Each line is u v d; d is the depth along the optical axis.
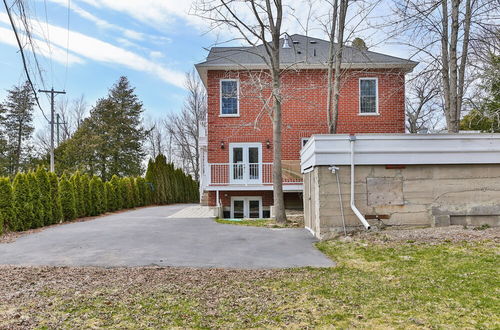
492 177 8.36
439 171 8.34
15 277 5.45
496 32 10.71
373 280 4.92
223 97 16.92
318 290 4.56
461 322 3.41
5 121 38.78
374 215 8.27
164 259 6.66
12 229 11.15
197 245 8.02
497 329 3.24
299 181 15.93
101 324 3.59
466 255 5.77
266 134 16.67
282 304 4.09
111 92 41.69
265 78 16.61
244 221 12.90
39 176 12.72
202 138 19.22
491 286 4.36
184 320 3.68
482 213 8.27
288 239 8.63
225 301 4.25
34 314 3.88
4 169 37.00
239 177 16.48
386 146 8.33
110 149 37.25
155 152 50.31
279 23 12.34
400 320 3.51
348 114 16.75
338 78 12.89
